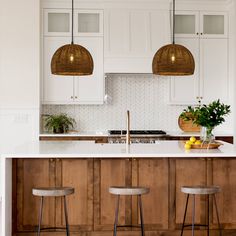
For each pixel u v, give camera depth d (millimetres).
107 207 4766
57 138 7074
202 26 7512
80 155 4355
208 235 4734
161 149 4867
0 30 7047
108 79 7770
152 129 7852
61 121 7324
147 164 4773
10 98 7062
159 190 4785
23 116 7074
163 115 7863
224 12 7527
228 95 7562
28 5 7074
